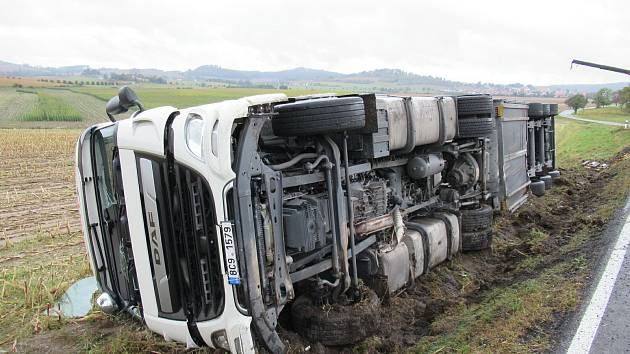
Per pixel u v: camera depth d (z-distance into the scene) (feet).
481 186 30.19
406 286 20.85
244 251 13.24
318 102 15.17
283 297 14.43
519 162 38.06
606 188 43.78
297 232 14.74
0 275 24.89
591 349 13.80
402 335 17.51
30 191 55.36
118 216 16.79
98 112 246.06
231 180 13.03
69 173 70.79
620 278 18.65
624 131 108.27
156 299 14.58
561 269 21.43
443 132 24.03
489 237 27.14
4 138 125.39
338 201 16.31
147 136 13.98
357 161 18.63
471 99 26.17
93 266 18.15
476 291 22.48
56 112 236.84
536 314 16.31
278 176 14.30
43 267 26.23
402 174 23.21
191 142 13.39
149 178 13.98
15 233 35.47
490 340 15.16
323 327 15.79
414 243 21.29
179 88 359.66
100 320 18.74
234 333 13.39
